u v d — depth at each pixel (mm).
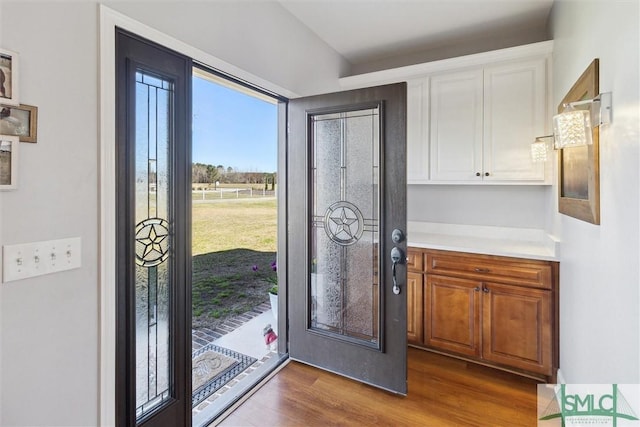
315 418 1896
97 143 1299
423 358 2572
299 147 2420
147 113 1525
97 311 1318
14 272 1083
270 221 4680
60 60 1182
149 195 1546
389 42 2887
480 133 2600
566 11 1935
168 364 1661
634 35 1050
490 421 1871
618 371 1192
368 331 2283
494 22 2562
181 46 1620
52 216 1174
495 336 2361
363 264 2283
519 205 2783
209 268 4125
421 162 2830
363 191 2252
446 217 3080
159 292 1610
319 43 2795
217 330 3287
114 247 1368
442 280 2545
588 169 1453
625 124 1122
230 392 2141
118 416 1415
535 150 2248
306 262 2428
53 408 1199
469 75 2631
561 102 2059
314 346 2426
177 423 1684
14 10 1063
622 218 1152
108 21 1320
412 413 1940
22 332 1114
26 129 1096
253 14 2078
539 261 2203
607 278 1292
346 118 2283
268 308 3936
